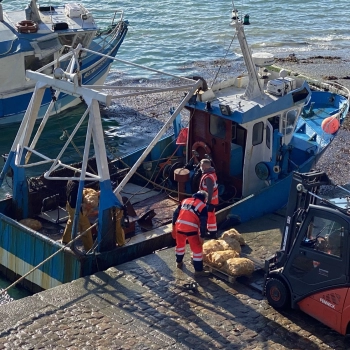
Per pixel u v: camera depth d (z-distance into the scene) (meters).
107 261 9.96
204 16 32.16
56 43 18.83
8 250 10.59
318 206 8.30
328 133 13.91
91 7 32.81
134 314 8.72
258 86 11.95
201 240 9.60
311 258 8.35
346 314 8.05
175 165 12.54
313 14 33.97
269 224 11.48
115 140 17.66
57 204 11.85
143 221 11.30
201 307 8.93
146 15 31.80
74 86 9.94
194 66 24.55
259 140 11.86
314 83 19.80
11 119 19.00
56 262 9.93
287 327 8.54
